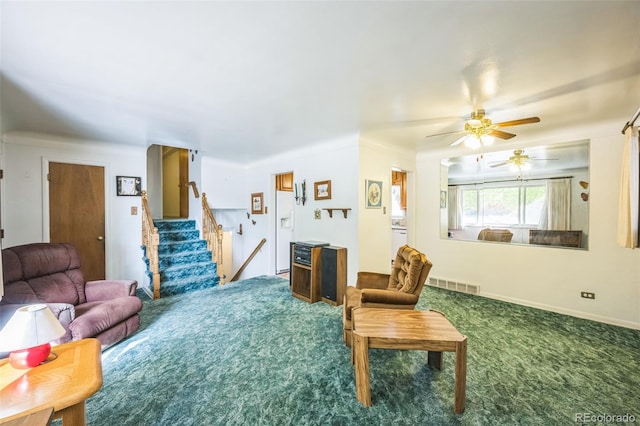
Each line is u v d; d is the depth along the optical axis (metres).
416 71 2.00
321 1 1.30
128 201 4.38
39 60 1.83
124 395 1.86
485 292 4.08
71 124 3.19
